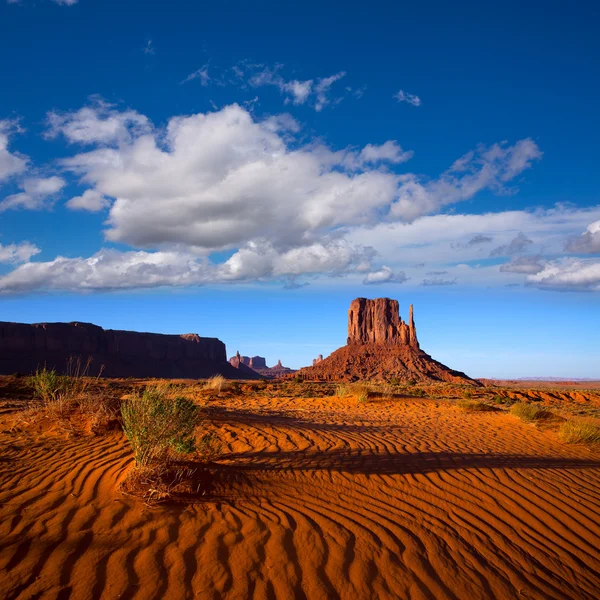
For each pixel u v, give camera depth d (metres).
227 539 4.69
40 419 8.86
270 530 4.98
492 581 4.54
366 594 4.07
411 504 6.23
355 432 10.68
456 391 49.12
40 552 4.16
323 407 17.62
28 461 6.67
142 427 5.90
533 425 13.65
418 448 9.34
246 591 3.91
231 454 7.55
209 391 21.50
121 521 4.85
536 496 6.93
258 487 6.20
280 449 8.13
